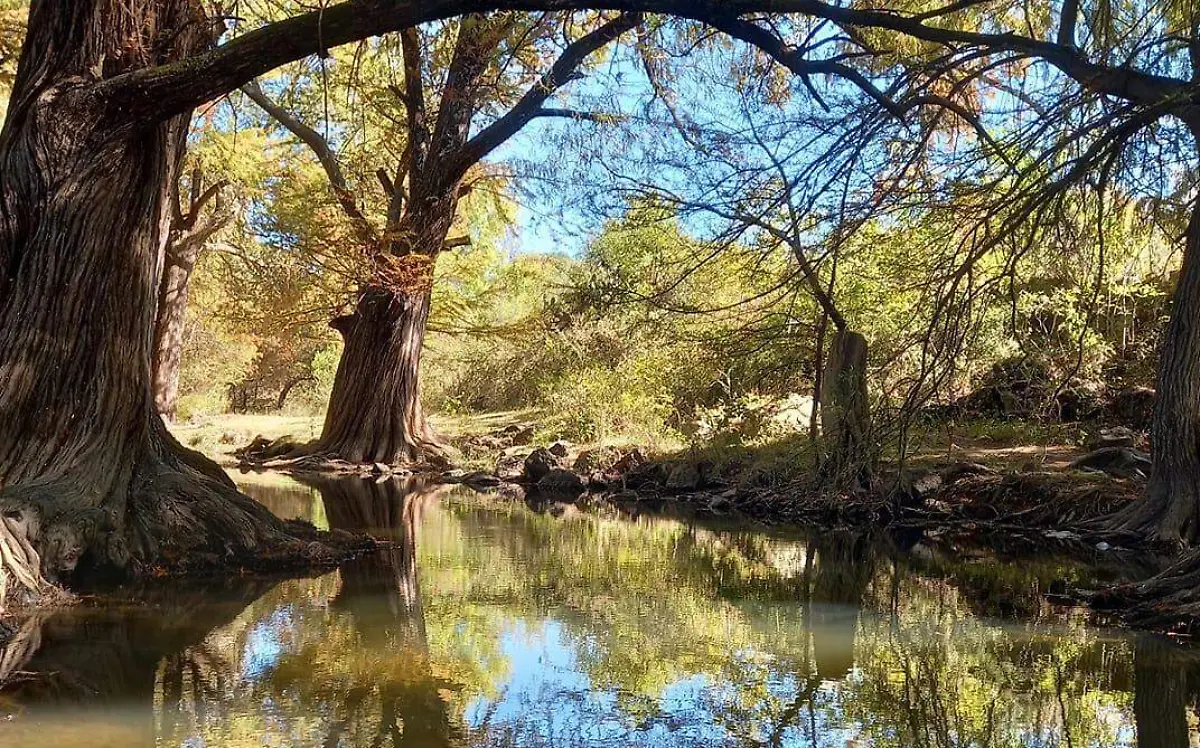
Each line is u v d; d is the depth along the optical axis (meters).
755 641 5.00
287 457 18.48
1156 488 8.44
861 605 5.97
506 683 4.15
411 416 18.38
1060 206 6.39
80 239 6.36
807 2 6.08
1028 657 4.68
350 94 17.75
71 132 6.31
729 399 15.24
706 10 6.24
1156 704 3.89
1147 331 13.53
